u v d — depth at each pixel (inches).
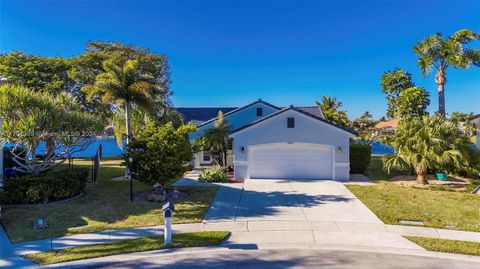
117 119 1010.7
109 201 490.6
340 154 696.4
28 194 457.7
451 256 291.0
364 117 1556.3
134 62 757.9
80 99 1131.9
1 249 304.7
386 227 372.2
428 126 637.9
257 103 947.3
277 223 388.2
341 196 532.7
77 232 353.1
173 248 309.7
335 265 270.4
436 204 472.1
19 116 484.7
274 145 714.8
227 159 873.5
